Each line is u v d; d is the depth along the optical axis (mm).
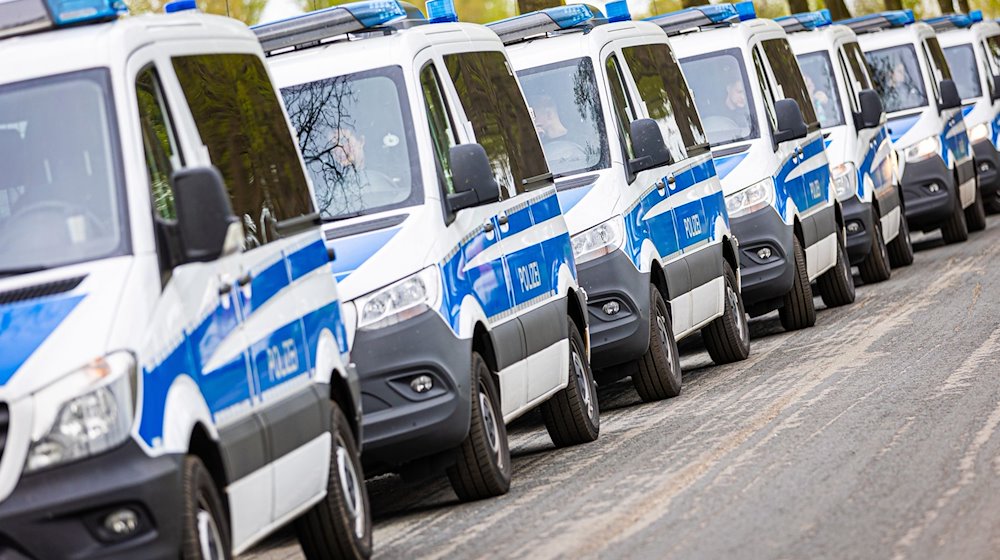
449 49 23000
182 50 15602
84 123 14047
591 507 18766
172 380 13195
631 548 16047
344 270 19781
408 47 21703
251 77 17172
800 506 17141
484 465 20406
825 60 42938
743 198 34250
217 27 16812
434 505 21078
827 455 20031
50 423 12336
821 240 37250
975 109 59906
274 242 16109
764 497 17859
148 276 13344
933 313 34844
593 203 26891
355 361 19422
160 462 12594
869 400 24156
